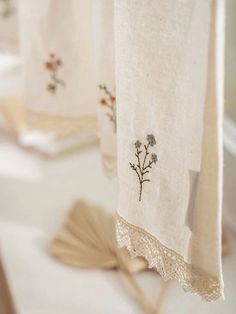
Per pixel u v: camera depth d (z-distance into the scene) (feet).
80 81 2.13
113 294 2.32
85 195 3.03
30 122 2.34
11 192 3.12
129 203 1.54
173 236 1.44
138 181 1.49
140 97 1.39
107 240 2.55
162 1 1.24
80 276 2.44
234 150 2.63
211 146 1.23
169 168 1.39
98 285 2.38
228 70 2.81
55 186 3.16
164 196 1.43
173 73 1.29
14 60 3.40
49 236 2.72
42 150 3.46
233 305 1.83
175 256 1.45
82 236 2.64
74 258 2.52
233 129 2.80
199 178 1.31
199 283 1.43
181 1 1.20
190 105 1.27
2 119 3.72
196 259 1.40
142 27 1.31
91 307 2.26
